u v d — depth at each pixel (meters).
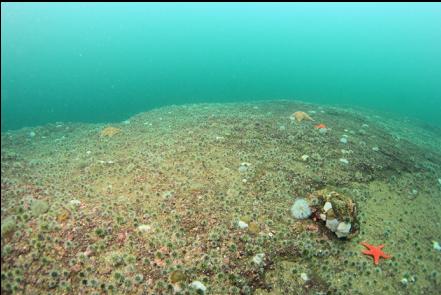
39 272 1.10
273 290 1.16
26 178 1.60
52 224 1.25
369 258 1.34
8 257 1.11
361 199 1.69
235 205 1.49
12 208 1.30
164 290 1.09
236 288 1.13
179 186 1.58
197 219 1.38
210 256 1.21
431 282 1.30
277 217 1.45
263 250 1.28
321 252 1.32
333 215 1.41
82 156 2.02
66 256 1.16
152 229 1.30
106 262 1.15
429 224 1.65
